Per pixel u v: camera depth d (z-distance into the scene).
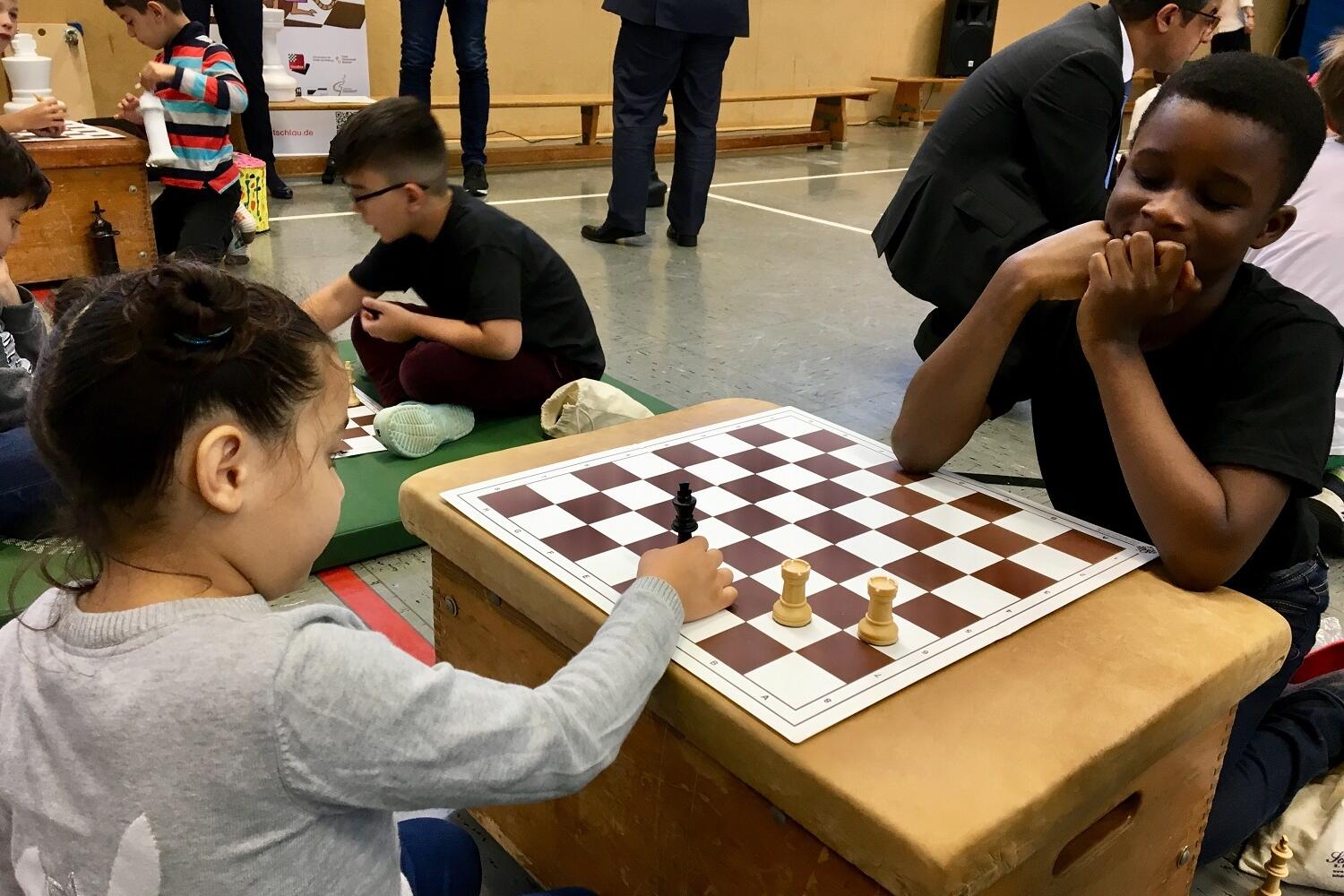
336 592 1.97
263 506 0.77
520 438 2.53
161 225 3.93
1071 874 0.96
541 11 7.24
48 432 0.72
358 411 2.64
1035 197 2.56
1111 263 1.11
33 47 3.89
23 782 0.73
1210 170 1.07
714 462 1.40
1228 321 1.21
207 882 0.70
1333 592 2.14
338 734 0.72
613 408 2.44
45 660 0.74
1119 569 1.16
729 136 8.34
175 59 3.74
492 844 1.43
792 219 5.65
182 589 0.76
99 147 3.40
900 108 9.65
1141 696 0.93
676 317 3.77
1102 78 2.38
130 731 0.69
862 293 4.22
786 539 1.19
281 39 5.82
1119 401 1.14
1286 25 10.36
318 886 0.74
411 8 5.20
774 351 3.44
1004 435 2.83
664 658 0.95
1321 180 2.31
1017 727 0.89
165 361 0.70
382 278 2.57
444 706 0.78
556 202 5.74
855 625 1.02
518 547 1.14
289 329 0.77
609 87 7.75
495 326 2.43
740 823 0.95
